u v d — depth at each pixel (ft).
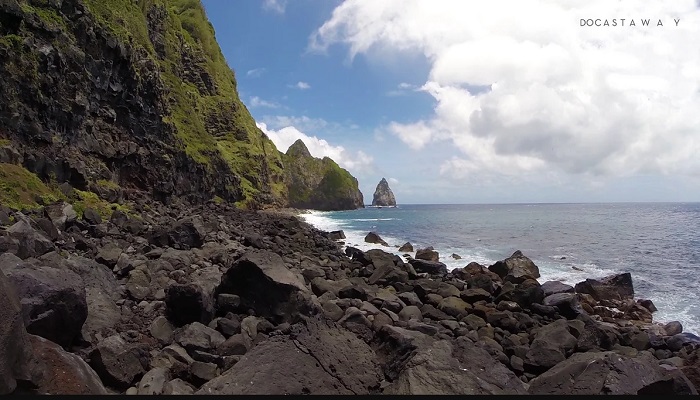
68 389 15.87
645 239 113.50
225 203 179.11
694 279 62.95
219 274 38.65
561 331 31.48
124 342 21.56
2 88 67.82
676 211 330.75
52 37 80.48
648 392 20.04
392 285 48.98
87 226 54.75
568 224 178.40
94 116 98.84
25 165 68.08
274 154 324.80
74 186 80.02
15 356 14.74
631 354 29.25
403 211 422.00
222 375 18.60
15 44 71.15
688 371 23.50
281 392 17.90
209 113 252.21
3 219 39.09
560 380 21.33
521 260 62.03
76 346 21.83
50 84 78.33
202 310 27.09
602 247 98.07
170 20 232.32
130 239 53.62
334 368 20.33
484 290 44.98
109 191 88.63
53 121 79.56
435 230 154.51
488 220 220.84
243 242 65.00
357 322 29.73
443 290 44.75
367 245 102.68
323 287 39.40
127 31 121.60
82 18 92.63
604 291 51.39
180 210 118.32
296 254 64.34
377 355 22.84
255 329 26.99
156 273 37.50
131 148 111.86
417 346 21.97
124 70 109.81
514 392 19.71
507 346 30.76
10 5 70.13
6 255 22.57
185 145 155.43
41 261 28.43
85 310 22.12
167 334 25.93
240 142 259.80
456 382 18.97
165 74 188.96
